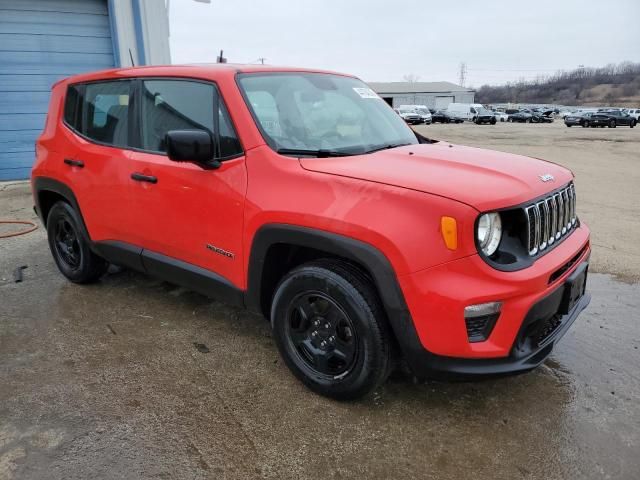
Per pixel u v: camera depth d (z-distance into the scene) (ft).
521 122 175.32
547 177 8.96
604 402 9.08
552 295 8.05
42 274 15.28
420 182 7.81
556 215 8.84
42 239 18.95
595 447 7.95
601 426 8.44
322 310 8.90
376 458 7.75
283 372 9.98
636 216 23.25
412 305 7.57
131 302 13.20
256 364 10.27
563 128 126.31
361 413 8.75
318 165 8.76
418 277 7.47
